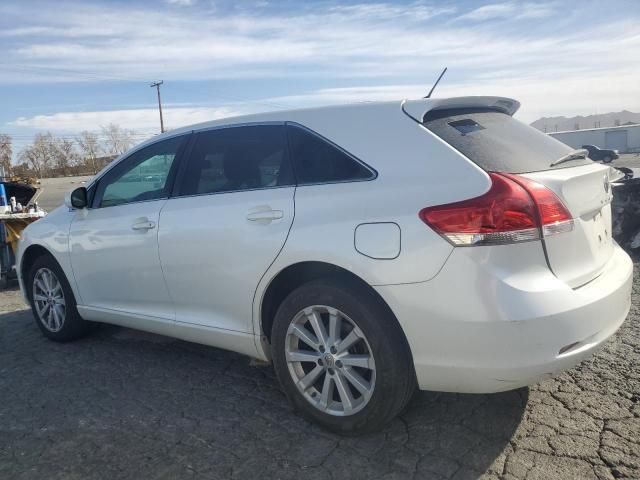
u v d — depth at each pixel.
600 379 3.37
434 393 3.35
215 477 2.64
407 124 2.85
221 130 3.56
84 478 2.68
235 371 3.90
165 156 3.82
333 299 2.80
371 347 2.71
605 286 2.73
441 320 2.51
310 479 2.59
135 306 3.97
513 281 2.43
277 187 3.14
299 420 3.14
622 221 6.64
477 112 3.13
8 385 3.83
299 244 2.90
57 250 4.45
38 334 4.99
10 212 7.34
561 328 2.44
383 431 2.96
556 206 2.56
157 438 3.02
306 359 2.97
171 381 3.77
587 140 55.16
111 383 3.79
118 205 4.05
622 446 2.68
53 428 3.18
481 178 2.54
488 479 2.51
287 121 3.24
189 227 3.44
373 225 2.68
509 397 3.24
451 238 2.48
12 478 2.70
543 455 2.66
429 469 2.61
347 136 2.98
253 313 3.20
